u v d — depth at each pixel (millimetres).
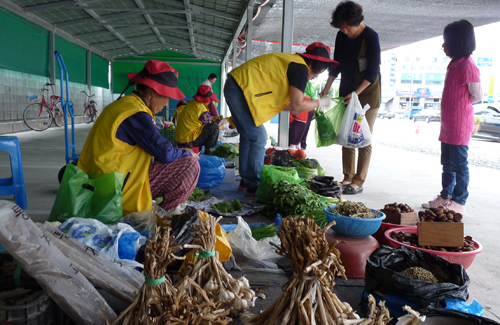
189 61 22531
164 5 12719
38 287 1590
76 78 17922
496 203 4723
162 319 1287
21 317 1396
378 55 4430
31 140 10148
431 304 1739
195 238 1779
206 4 11273
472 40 3904
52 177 5301
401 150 11117
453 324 1546
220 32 14805
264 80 3863
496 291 2348
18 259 1401
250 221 3602
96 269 1682
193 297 1675
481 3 6941
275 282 2314
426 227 2398
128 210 2850
